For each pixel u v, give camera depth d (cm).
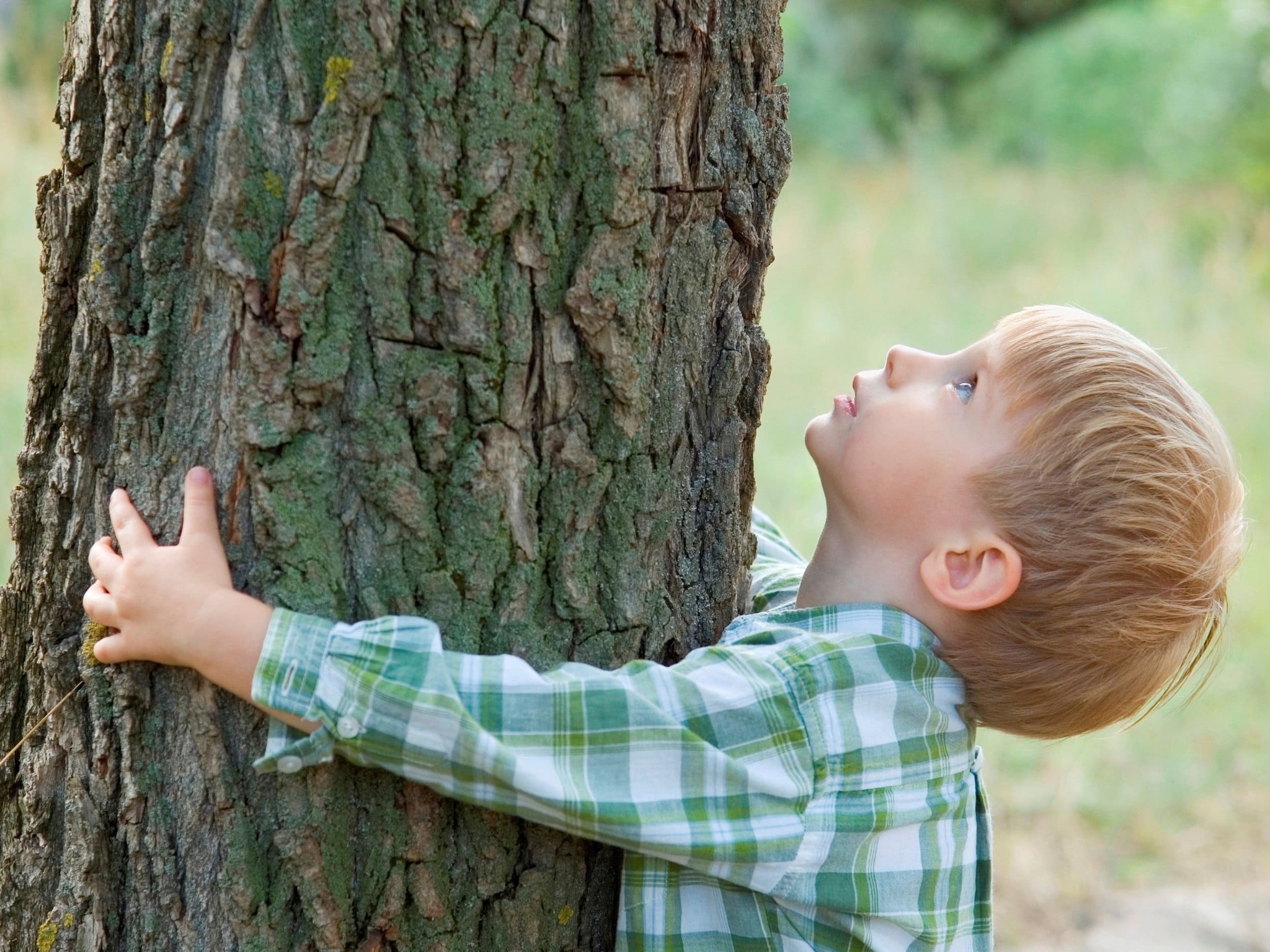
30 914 133
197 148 115
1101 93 1183
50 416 130
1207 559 149
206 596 118
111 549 124
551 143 120
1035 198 922
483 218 118
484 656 122
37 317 414
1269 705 373
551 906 135
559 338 124
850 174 1001
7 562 316
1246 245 761
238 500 120
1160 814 334
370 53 112
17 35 590
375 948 128
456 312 119
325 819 124
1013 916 296
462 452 123
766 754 130
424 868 128
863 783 135
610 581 132
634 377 126
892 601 148
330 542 121
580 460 127
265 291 115
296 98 113
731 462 142
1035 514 143
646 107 122
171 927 127
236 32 113
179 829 126
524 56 116
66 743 129
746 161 136
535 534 127
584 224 122
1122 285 685
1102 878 311
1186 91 1062
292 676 117
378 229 116
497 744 118
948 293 689
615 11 118
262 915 125
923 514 147
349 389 119
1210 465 149
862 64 1354
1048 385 145
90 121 121
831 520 156
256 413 117
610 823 121
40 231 128
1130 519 143
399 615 123
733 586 145
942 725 144
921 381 152
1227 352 599
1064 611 144
